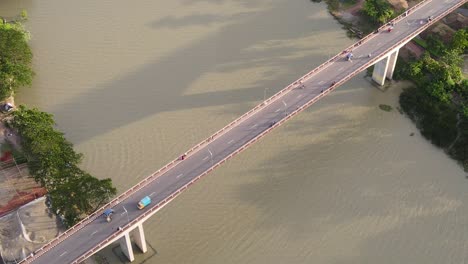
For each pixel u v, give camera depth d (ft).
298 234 527.81
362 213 545.44
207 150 524.52
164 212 540.93
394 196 561.02
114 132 609.01
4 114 615.57
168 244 517.96
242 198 554.87
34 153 537.24
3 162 568.00
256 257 510.58
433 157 598.75
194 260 508.12
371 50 631.97
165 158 586.04
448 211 550.36
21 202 536.42
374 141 611.88
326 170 581.94
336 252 515.09
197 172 504.84
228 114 632.38
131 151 591.37
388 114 641.81
